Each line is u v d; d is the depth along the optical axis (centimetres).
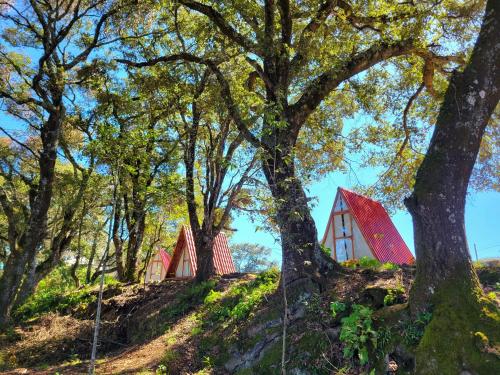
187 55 1288
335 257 1922
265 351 834
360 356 679
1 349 1350
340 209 1978
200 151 1576
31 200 1775
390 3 1152
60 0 1780
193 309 1334
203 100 1400
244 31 1302
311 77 1184
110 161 927
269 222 723
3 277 1516
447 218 691
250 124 1013
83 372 1036
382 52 1124
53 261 1719
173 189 1241
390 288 777
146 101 1460
